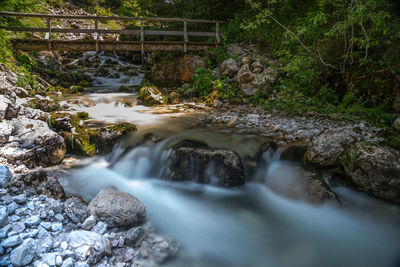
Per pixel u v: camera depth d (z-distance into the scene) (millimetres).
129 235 2766
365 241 2984
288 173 4035
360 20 5180
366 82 6309
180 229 3102
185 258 2650
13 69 8227
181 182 4293
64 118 5188
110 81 11891
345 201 3600
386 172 3477
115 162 4734
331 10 6547
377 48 5977
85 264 2264
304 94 7293
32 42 9484
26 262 2178
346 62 6730
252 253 2783
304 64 6883
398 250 2846
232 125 5887
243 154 4406
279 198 3830
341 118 5875
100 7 21391
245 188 4094
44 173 3424
